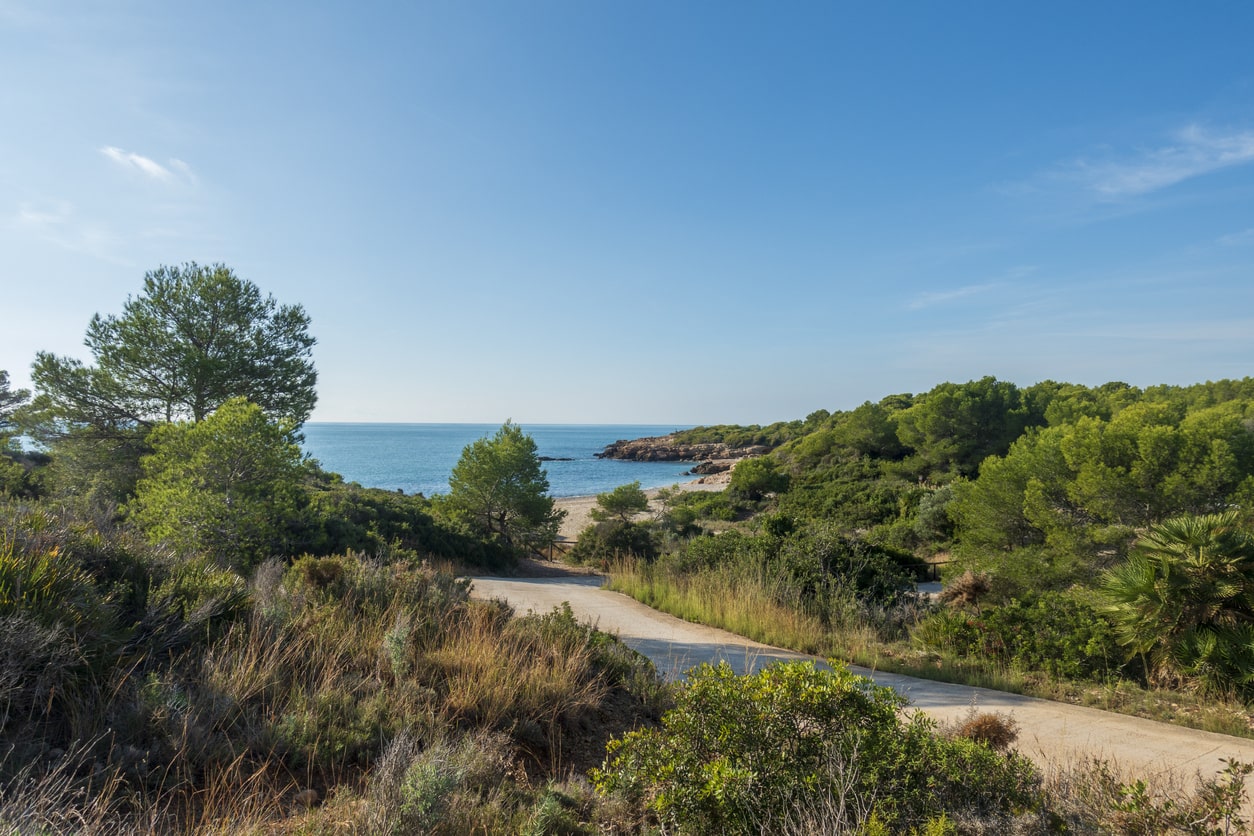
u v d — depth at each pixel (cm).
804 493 4362
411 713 453
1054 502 1706
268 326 1858
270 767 376
